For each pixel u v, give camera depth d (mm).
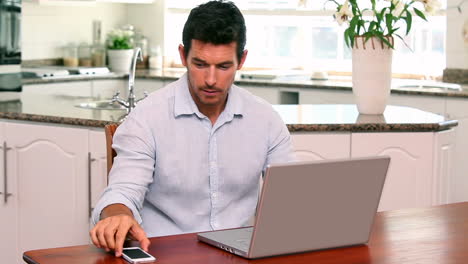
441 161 3555
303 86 5715
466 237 1893
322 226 1749
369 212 1798
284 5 6613
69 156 3613
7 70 5312
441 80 6098
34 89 5602
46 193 3693
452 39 5859
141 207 2039
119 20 7102
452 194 5309
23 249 3783
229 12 1974
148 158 2104
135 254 1669
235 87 2260
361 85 3719
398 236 1895
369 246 1809
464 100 5188
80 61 6637
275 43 6812
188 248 1752
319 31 6625
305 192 1695
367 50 3676
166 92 2201
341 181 1737
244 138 2219
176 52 7090
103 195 1989
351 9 3809
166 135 2152
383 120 3564
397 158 3518
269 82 5855
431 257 1725
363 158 1747
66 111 3809
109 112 3805
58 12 6562
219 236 1810
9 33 5289
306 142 3461
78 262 1630
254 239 1673
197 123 2180
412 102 5402
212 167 2182
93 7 6848
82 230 3631
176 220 2178
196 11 1993
